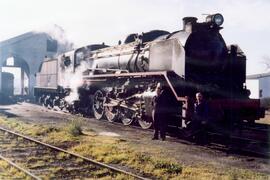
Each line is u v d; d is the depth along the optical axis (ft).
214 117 34.17
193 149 31.53
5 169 24.32
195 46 37.78
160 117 36.14
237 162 26.89
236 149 31.73
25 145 32.81
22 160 26.86
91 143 32.86
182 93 36.81
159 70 40.52
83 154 28.68
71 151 29.86
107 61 54.08
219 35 40.63
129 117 47.78
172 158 27.45
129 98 46.34
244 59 40.83
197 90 36.86
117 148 30.30
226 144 34.37
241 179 22.02
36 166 25.04
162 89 37.63
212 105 34.12
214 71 39.27
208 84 37.42
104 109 53.88
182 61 36.91
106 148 30.07
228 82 39.99
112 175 22.77
